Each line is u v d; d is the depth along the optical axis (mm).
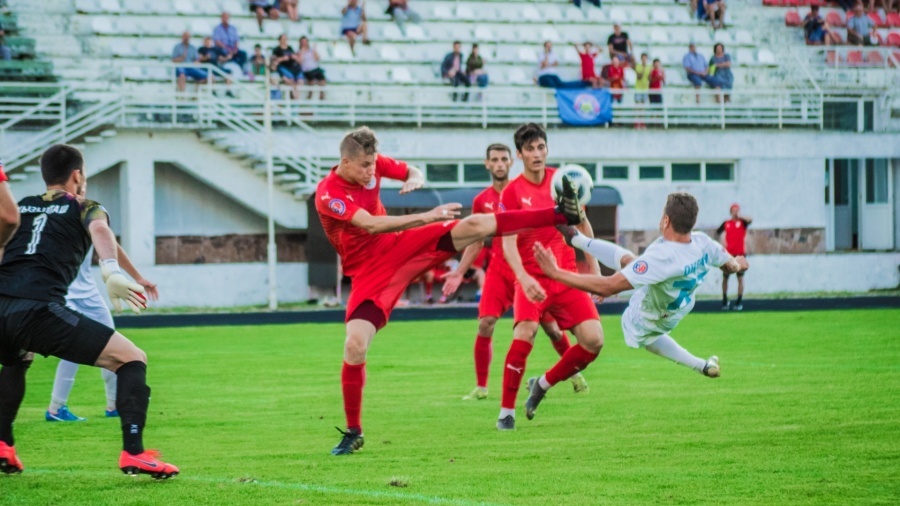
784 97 31203
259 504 5645
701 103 30688
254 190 25406
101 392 11000
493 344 15469
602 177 28000
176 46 27000
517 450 7312
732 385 10594
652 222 27969
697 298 25766
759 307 22438
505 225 7039
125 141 24391
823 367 12016
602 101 27797
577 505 5578
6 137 24156
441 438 7895
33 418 9156
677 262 7043
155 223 25578
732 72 32031
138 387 6137
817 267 27969
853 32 33750
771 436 7660
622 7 33125
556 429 8219
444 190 24234
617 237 25516
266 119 24141
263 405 9766
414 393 10516
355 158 7055
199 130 24922
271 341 16281
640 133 27844
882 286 28438
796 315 19969
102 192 25312
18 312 5992
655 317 7508
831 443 7340
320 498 5781
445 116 28750
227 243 26094
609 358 13289
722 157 28422
